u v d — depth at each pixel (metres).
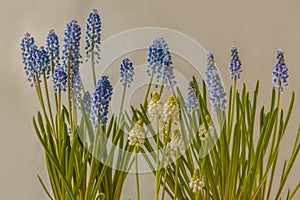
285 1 0.83
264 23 0.83
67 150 0.70
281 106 0.82
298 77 0.82
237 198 0.69
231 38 0.83
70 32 0.70
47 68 0.72
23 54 0.73
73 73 0.70
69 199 0.70
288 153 0.81
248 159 0.70
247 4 0.83
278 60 0.70
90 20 0.71
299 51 0.82
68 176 0.69
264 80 0.82
